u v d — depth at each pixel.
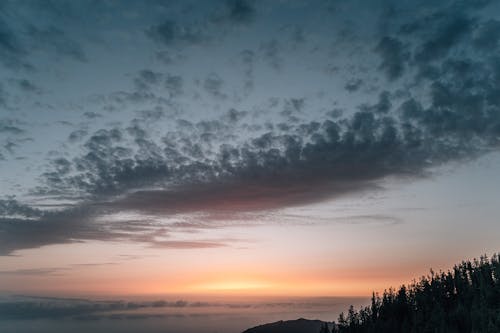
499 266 149.50
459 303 143.50
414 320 150.25
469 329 129.75
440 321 136.62
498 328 115.12
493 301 136.00
